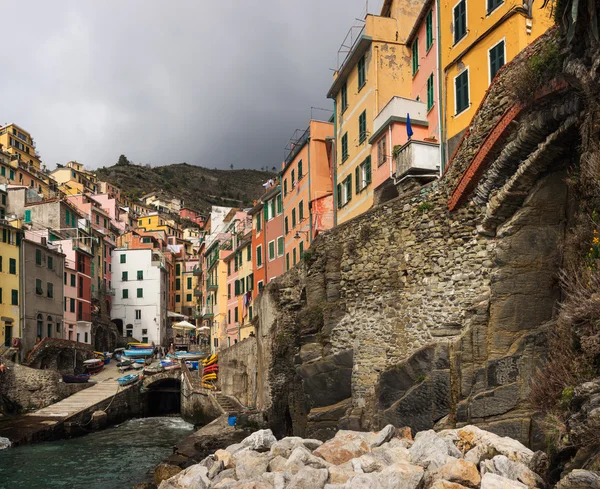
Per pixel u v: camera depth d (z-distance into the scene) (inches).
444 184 741.3
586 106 507.8
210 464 541.3
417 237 776.3
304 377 940.6
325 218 1531.7
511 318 614.5
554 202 606.9
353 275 897.5
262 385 1368.1
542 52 573.9
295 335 1263.5
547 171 607.5
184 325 3334.2
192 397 2004.2
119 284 3841.0
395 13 1263.5
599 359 419.2
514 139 617.3
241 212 2950.3
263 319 1371.8
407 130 1006.4
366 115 1247.5
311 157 1620.3
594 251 459.5
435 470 416.8
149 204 7096.5
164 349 3627.0
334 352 917.8
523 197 630.5
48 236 2920.8
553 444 407.5
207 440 1200.8
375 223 864.9
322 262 1019.9
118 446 1502.2
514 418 570.9
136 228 4977.9
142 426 1941.4
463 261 703.7
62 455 1360.7
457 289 706.2
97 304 3324.3
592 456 354.0
